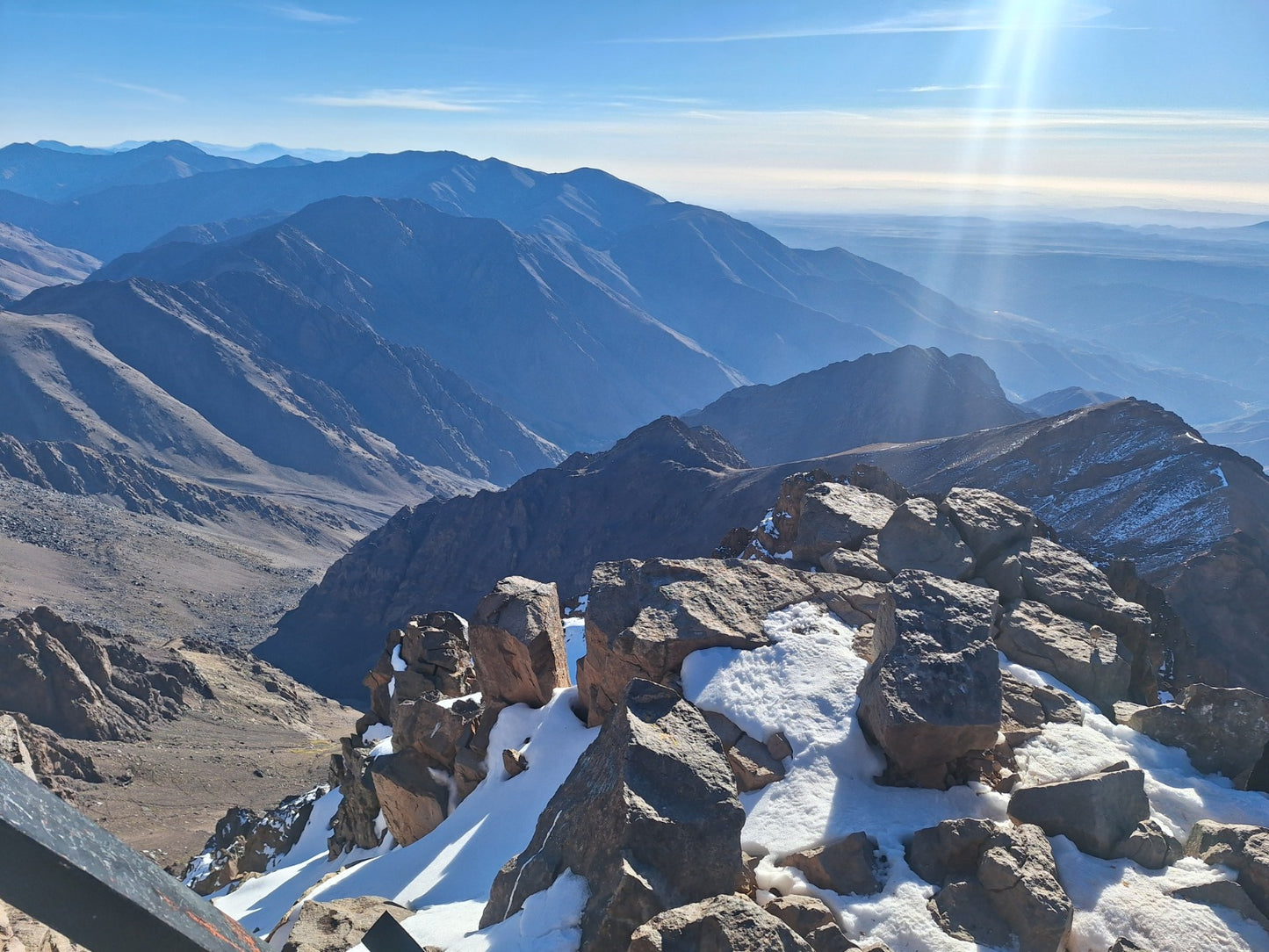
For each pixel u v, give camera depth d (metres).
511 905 12.16
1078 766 15.62
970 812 14.54
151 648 165.00
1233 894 12.41
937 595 17.06
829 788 14.99
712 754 12.76
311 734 145.25
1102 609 21.67
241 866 37.91
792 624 19.92
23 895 2.54
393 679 33.84
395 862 20.55
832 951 11.27
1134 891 12.54
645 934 9.65
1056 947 11.56
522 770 21.61
